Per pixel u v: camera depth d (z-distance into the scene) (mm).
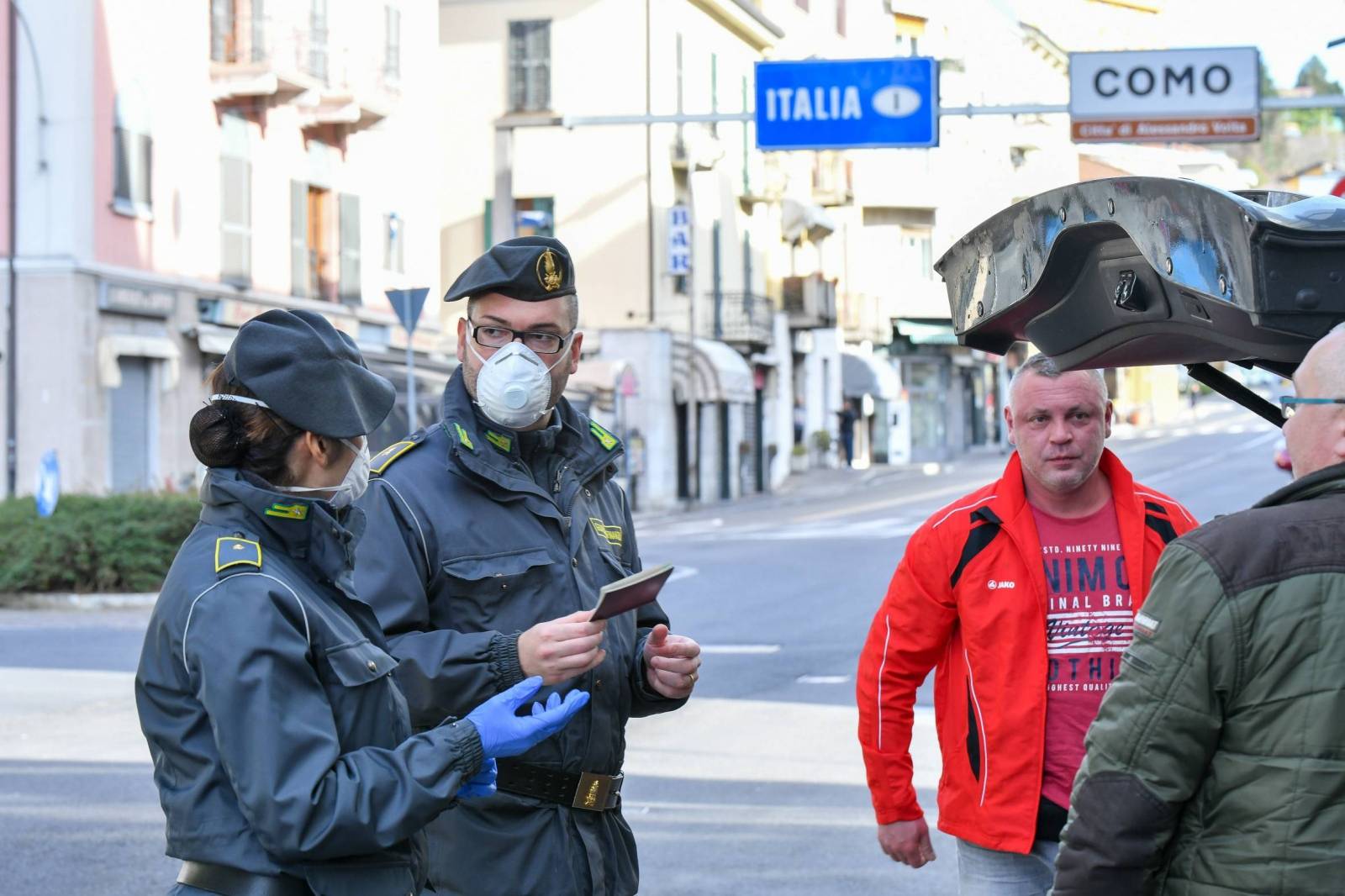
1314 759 2977
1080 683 4910
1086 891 3168
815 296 53812
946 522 5059
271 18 31766
